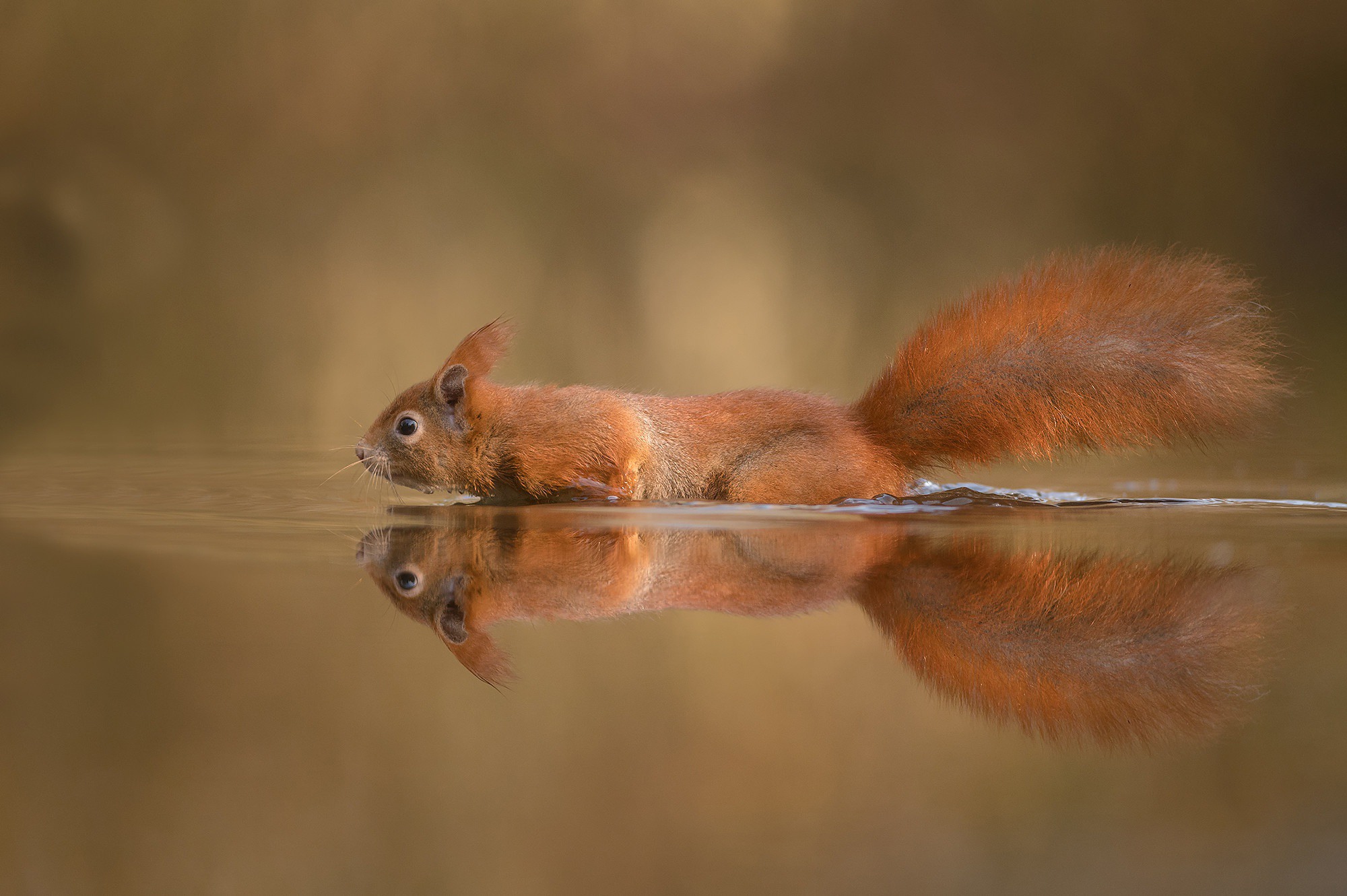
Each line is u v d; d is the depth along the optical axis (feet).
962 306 39.96
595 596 25.17
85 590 25.49
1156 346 37.42
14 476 46.91
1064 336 38.27
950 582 25.75
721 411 41.14
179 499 40.60
